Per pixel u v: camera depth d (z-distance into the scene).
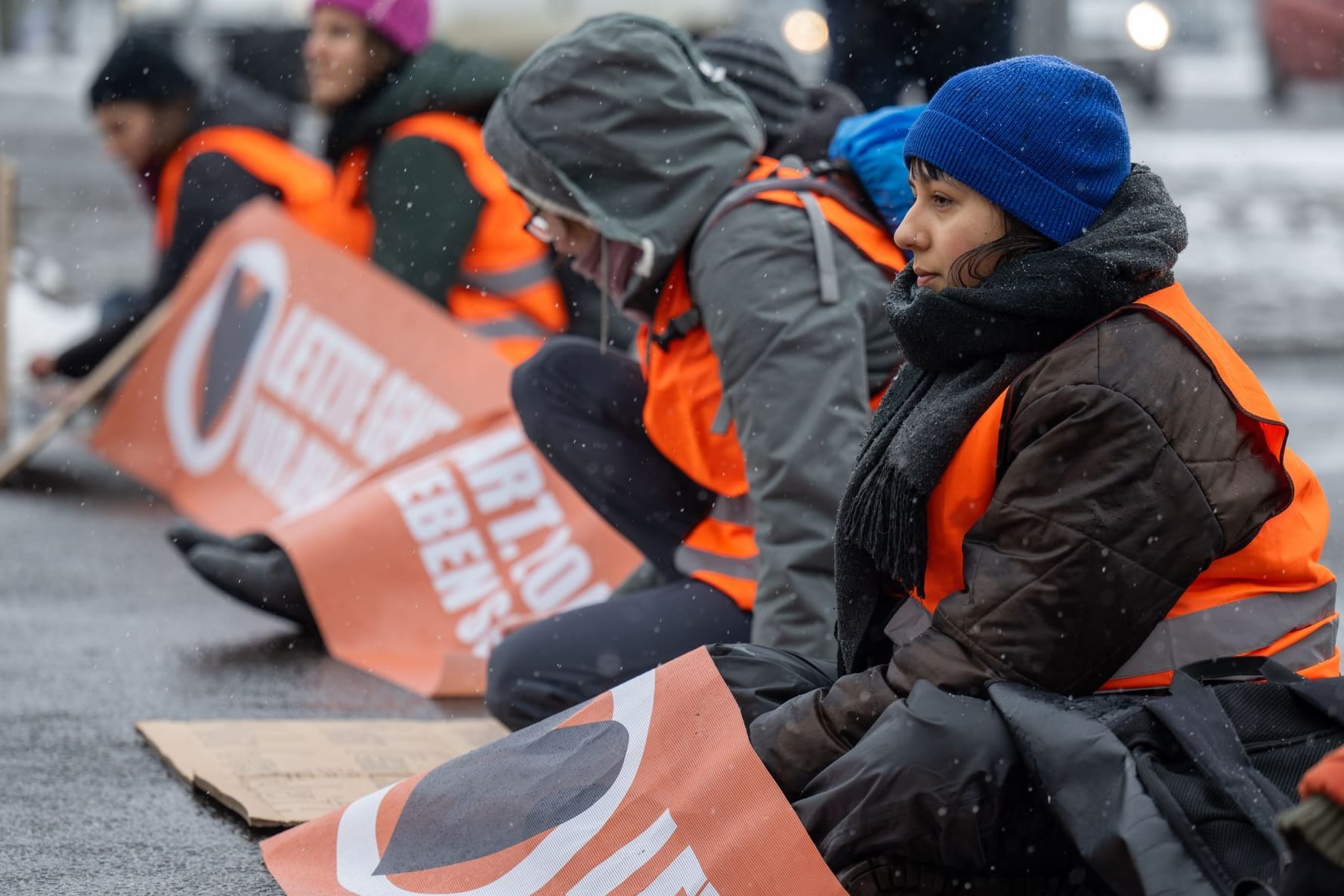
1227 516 2.69
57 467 8.43
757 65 4.42
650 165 3.86
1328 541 6.62
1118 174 2.91
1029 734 2.64
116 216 15.20
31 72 29.91
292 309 6.72
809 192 3.84
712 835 2.88
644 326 4.24
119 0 29.28
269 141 7.91
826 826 2.81
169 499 7.27
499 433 5.50
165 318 7.30
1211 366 2.76
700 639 4.10
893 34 9.62
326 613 5.23
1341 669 3.63
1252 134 21.22
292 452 6.61
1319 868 2.02
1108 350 2.73
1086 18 24.64
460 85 6.46
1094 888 2.84
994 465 2.81
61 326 10.53
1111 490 2.67
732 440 4.09
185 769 4.05
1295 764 2.61
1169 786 2.54
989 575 2.75
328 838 3.39
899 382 3.06
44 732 4.46
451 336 6.08
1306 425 8.59
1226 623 2.79
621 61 3.87
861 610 3.04
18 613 5.77
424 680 5.02
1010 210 2.87
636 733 3.08
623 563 5.27
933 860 2.79
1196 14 35.12
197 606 5.98
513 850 3.09
